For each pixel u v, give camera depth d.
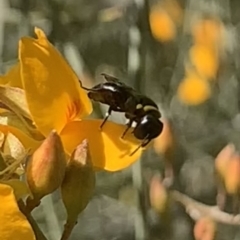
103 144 0.06
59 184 0.05
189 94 0.15
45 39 0.06
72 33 0.15
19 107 0.05
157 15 0.14
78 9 0.15
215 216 0.10
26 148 0.05
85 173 0.05
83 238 0.16
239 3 0.18
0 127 0.05
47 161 0.05
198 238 0.10
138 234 0.11
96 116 0.11
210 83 0.15
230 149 0.10
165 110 0.13
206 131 0.17
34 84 0.05
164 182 0.11
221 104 0.17
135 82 0.11
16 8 0.13
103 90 0.06
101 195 0.15
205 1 0.16
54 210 0.12
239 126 0.17
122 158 0.06
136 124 0.06
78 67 0.13
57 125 0.06
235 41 0.15
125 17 0.12
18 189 0.05
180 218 0.14
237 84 0.16
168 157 0.11
